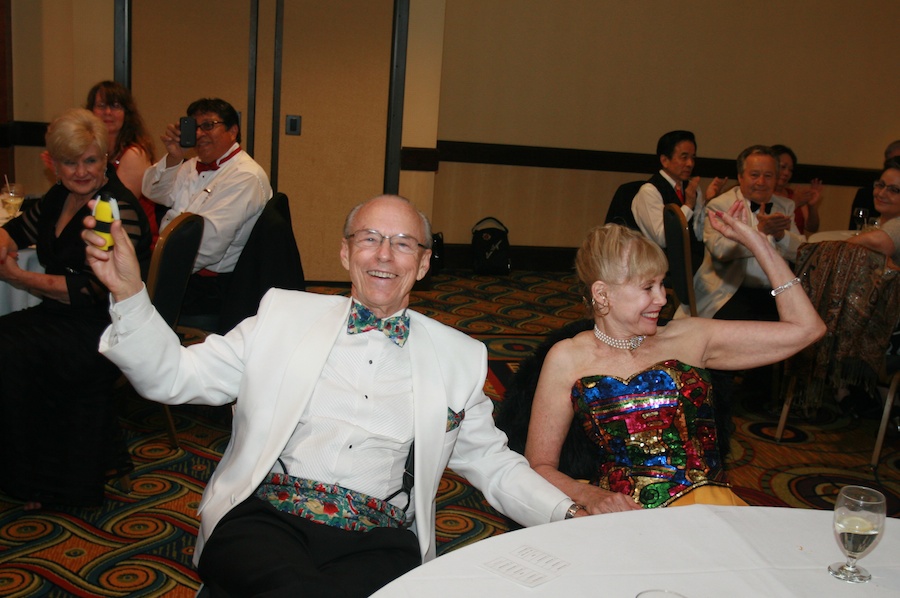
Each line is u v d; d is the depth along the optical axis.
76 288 2.70
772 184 4.12
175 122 5.96
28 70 5.63
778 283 2.04
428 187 6.47
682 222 3.71
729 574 1.26
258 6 5.92
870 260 3.39
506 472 1.80
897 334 3.62
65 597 2.27
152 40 5.80
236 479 1.69
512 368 4.58
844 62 7.91
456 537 2.76
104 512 2.79
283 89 6.09
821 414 4.22
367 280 1.79
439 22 6.21
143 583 2.36
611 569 1.26
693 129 7.70
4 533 2.60
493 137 7.32
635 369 2.02
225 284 3.73
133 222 2.84
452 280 7.04
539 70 7.27
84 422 2.73
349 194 6.35
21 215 3.11
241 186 3.72
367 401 1.75
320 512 1.67
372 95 6.23
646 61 7.46
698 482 1.91
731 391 2.07
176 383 1.68
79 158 2.73
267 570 1.49
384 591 1.16
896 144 5.42
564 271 7.71
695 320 2.10
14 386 2.63
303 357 1.72
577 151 7.46
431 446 1.73
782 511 1.52
